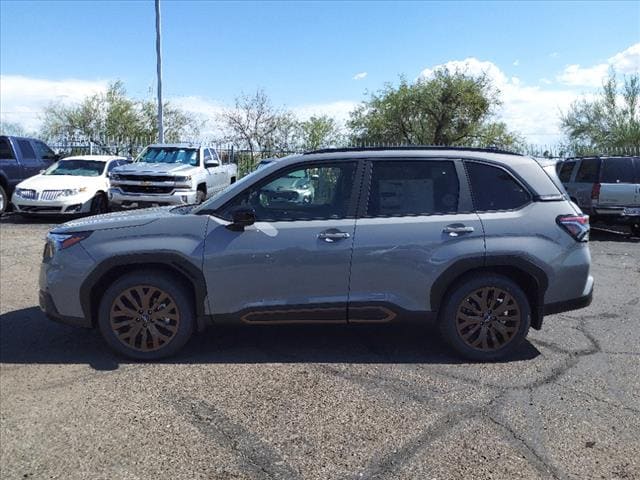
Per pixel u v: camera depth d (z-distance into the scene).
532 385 4.43
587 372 4.71
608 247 12.09
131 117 32.22
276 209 4.98
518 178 5.07
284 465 3.30
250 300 4.88
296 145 29.95
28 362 4.91
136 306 4.91
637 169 13.32
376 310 4.89
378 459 3.36
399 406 4.05
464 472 3.22
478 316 4.95
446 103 30.48
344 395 4.23
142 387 4.38
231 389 4.33
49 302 4.96
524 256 4.86
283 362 4.91
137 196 13.80
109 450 3.47
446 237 4.86
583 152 28.89
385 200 4.98
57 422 3.81
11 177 15.23
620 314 6.52
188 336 4.94
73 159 15.71
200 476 3.20
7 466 3.30
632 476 3.19
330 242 4.84
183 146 15.73
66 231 5.00
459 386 4.41
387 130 31.67
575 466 3.29
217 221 4.93
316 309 4.88
